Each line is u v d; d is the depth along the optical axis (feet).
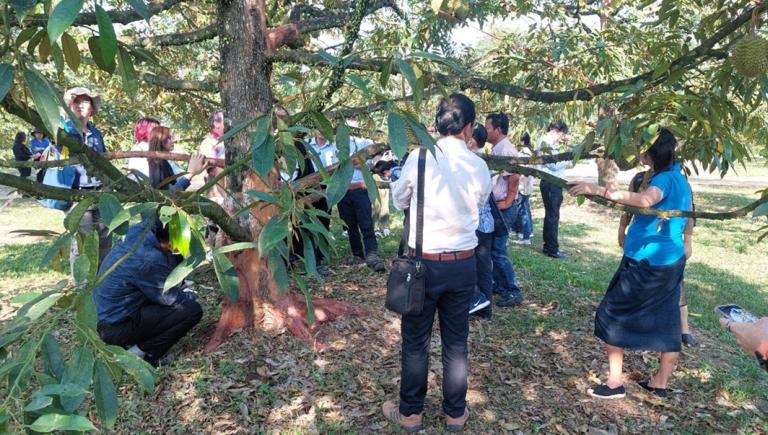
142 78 12.94
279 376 11.62
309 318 5.51
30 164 6.06
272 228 5.12
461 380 10.00
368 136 10.21
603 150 10.66
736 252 27.02
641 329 10.98
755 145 12.12
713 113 9.29
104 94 17.98
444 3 9.51
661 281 10.73
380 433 10.11
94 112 14.39
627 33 14.39
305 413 10.55
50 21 3.45
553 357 13.34
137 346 12.01
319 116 6.19
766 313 17.57
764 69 8.09
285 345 12.70
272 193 5.82
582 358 13.34
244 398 10.85
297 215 5.43
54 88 4.24
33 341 4.17
